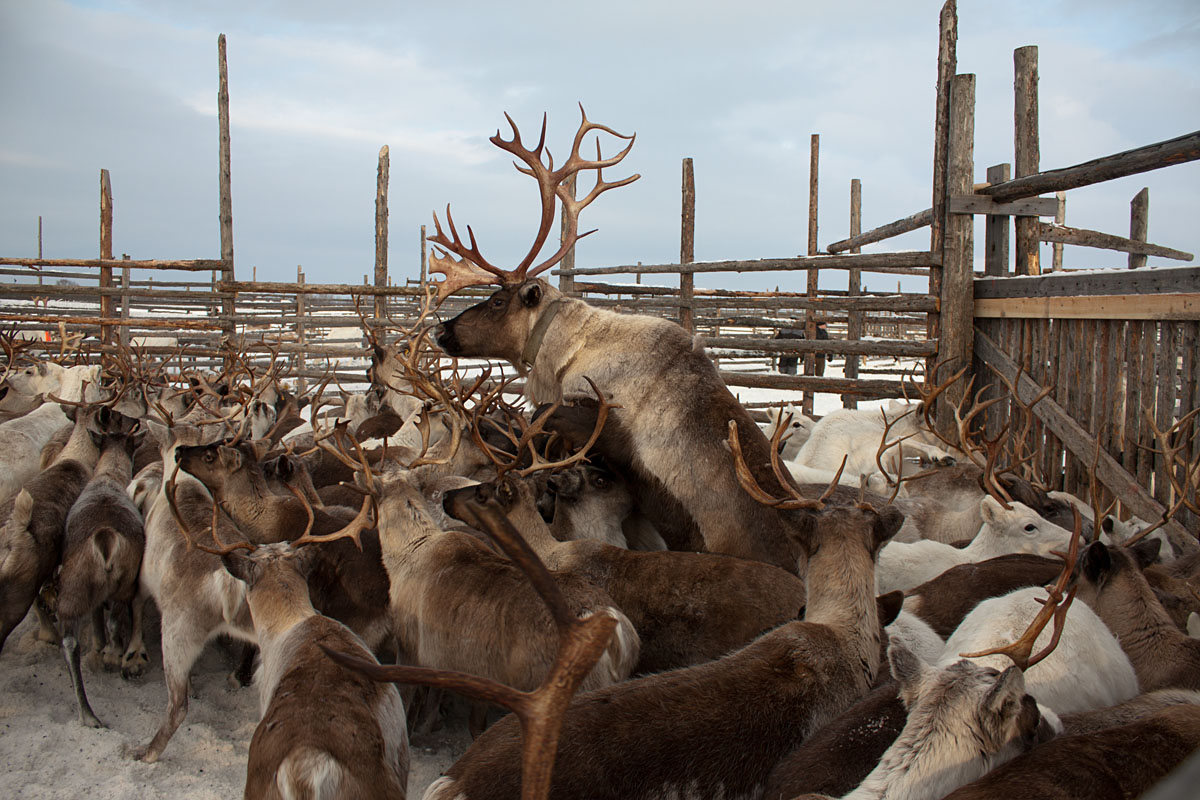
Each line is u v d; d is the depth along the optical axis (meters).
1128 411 5.46
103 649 4.78
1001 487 5.17
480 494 3.84
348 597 4.19
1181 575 4.33
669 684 2.62
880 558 4.57
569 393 4.87
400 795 2.72
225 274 13.25
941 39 7.05
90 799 3.36
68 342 12.56
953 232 6.97
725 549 4.41
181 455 4.45
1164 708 2.56
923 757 2.22
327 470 6.04
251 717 4.21
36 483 4.95
